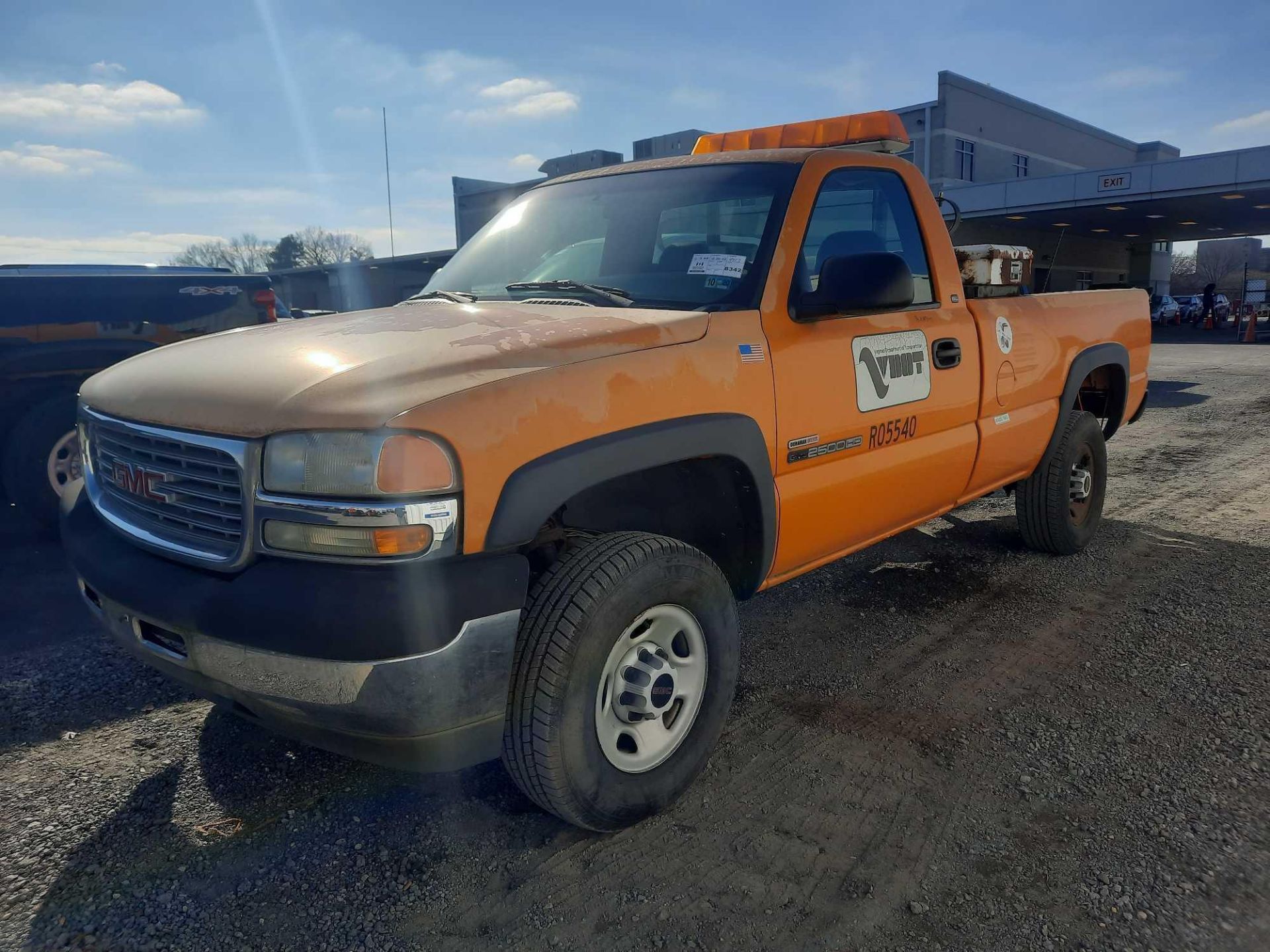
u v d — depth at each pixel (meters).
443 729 2.10
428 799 2.70
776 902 2.23
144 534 2.40
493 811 2.64
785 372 2.90
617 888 2.29
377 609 1.97
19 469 5.08
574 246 3.38
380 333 2.52
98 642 3.85
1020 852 2.41
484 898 2.25
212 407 2.21
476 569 2.09
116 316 5.29
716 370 2.66
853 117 3.76
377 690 2.00
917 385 3.48
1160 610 4.17
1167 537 5.38
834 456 3.13
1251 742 2.96
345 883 2.31
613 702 2.43
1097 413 5.49
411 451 2.00
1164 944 2.07
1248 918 2.15
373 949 2.08
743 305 2.88
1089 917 2.16
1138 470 7.45
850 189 3.37
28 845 2.45
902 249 3.62
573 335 2.43
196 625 2.15
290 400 2.10
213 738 3.04
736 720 3.19
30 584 4.62
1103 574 4.72
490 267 3.50
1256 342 25.36
